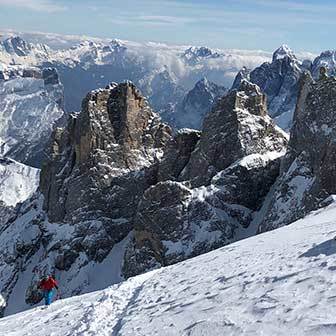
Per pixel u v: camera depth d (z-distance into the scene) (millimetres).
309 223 43281
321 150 90438
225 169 105312
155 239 97438
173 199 99250
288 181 94438
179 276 32344
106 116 129500
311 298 17469
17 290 113000
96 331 25062
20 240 123812
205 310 20641
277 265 24250
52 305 39281
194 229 96562
